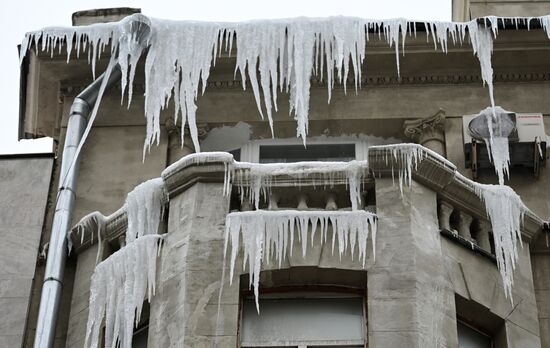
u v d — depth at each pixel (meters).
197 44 26.91
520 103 27.06
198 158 23.02
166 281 21.98
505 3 29.30
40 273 24.45
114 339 22.02
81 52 27.19
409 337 20.97
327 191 22.86
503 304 22.61
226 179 22.86
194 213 22.55
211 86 27.31
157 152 26.53
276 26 26.91
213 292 21.61
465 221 23.28
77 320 23.30
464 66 27.39
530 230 23.95
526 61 27.39
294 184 22.84
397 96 27.22
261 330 21.78
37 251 24.64
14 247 24.69
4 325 23.66
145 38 26.75
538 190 25.66
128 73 27.30
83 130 25.81
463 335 22.36
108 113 27.06
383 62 27.27
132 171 26.22
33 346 23.22
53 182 25.80
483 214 23.45
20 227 24.95
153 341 21.45
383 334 21.05
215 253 22.05
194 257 22.00
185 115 26.47
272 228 22.19
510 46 27.20
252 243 22.06
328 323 21.84
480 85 27.31
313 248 22.12
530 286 23.30
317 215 22.30
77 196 25.72
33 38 27.27
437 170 23.02
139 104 27.22
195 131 25.95
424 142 26.62
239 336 21.64
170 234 22.59
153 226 23.14
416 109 27.02
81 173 26.09
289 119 26.92
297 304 22.05
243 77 26.48
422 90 27.30
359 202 22.73
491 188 23.59
